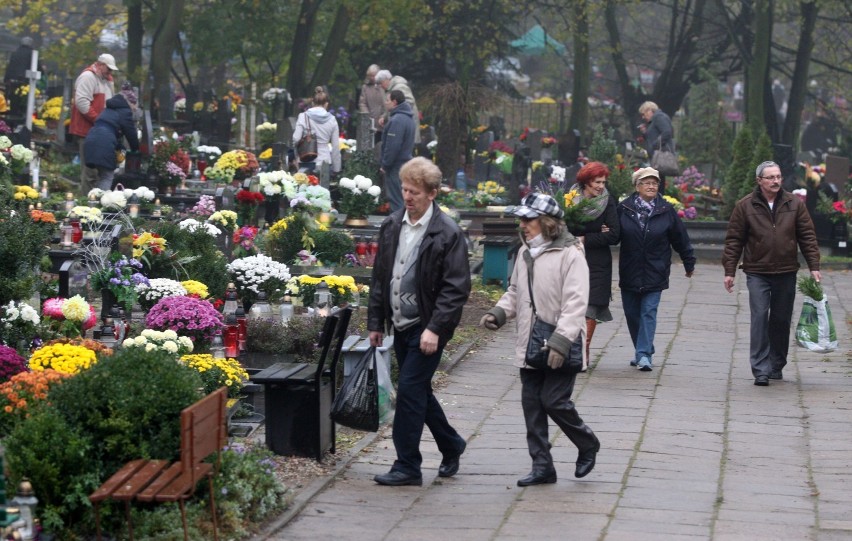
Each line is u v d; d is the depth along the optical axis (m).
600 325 19.09
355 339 13.05
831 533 9.11
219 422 8.68
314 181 23.45
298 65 44.44
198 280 15.63
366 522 9.31
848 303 22.14
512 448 11.70
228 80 68.44
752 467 11.12
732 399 14.08
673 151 30.30
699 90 52.62
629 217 15.45
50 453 8.50
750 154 30.19
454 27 51.31
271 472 9.68
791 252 14.86
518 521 9.31
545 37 55.47
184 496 8.11
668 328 18.97
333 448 11.18
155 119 38.28
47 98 38.28
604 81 79.44
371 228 22.72
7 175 21.86
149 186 25.09
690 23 58.06
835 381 15.16
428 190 10.08
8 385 9.63
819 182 33.12
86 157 23.61
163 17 39.06
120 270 14.20
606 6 52.75
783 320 15.01
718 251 27.11
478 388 14.34
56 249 16.03
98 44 59.75
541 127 61.47
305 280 15.85
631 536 8.94
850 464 11.25
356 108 43.78
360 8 43.22
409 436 10.26
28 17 53.00
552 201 10.09
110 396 8.80
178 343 12.45
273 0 47.56
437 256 10.02
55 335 12.77
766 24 45.28
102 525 8.51
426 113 40.06
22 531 7.74
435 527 9.19
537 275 10.09
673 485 10.43
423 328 10.12
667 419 12.99
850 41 65.69
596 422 12.78
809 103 77.56
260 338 13.53
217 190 24.59
